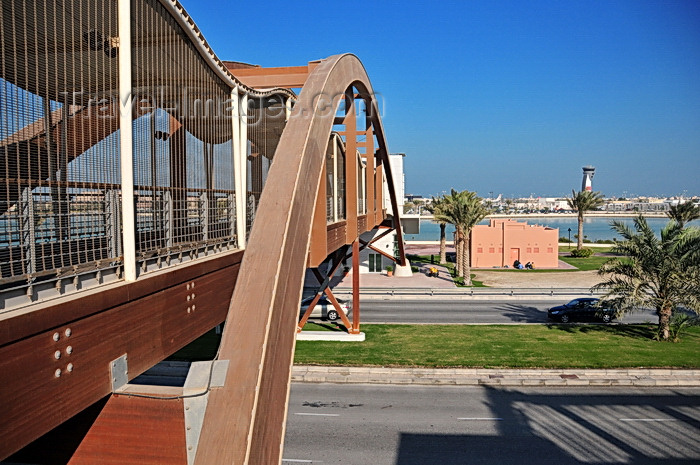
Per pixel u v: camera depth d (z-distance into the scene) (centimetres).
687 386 1616
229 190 827
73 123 446
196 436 495
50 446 511
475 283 3691
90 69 466
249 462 478
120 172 510
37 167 403
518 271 4378
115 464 499
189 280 654
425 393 1567
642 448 1202
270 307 586
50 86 421
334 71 1088
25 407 360
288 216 689
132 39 521
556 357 1836
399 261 3991
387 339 2108
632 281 2059
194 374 514
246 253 654
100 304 453
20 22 384
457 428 1315
